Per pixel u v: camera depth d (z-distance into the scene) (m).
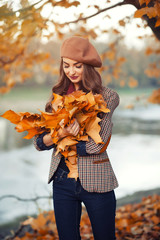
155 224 3.42
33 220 3.70
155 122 17.41
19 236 3.97
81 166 1.83
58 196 1.92
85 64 1.89
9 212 4.95
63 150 1.76
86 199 1.86
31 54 4.08
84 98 1.67
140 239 3.00
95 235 1.88
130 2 2.46
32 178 7.18
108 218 1.86
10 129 15.64
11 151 10.39
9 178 7.10
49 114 1.67
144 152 9.91
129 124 16.56
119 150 10.32
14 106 22.75
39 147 1.96
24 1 2.28
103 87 1.96
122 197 5.48
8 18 2.21
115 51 5.23
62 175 1.89
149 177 7.14
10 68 4.46
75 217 1.92
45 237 3.40
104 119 1.85
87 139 1.79
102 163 1.86
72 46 1.85
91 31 3.98
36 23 2.33
